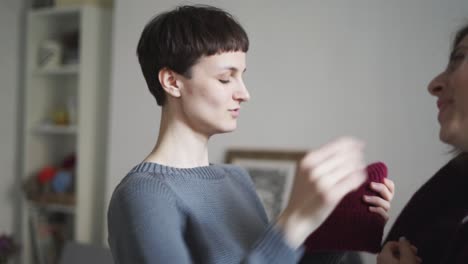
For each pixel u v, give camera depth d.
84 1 2.90
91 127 2.86
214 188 0.82
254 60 2.32
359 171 0.61
